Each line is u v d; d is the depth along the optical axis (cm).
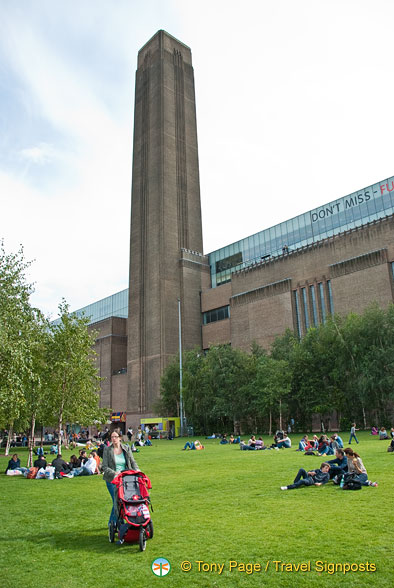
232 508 1098
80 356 3338
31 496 1479
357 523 891
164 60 10475
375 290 6119
